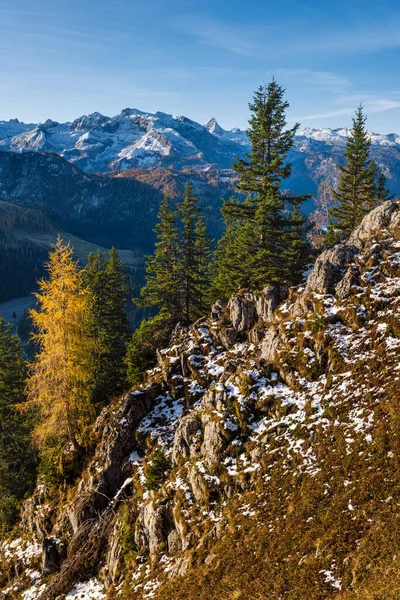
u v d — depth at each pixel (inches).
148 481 893.2
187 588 646.5
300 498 654.5
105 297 1668.3
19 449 1460.4
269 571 579.2
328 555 544.4
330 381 824.9
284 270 1237.7
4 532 1239.5
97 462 1063.0
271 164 1238.9
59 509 1082.7
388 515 546.0
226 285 1401.3
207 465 818.8
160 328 1505.9
